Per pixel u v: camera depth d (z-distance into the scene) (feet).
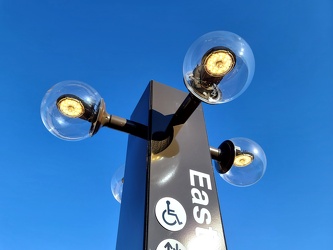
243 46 7.94
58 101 8.55
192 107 8.95
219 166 10.50
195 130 10.25
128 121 9.46
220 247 7.43
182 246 7.06
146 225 7.11
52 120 8.70
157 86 11.25
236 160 10.50
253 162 10.60
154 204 7.55
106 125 9.20
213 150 10.52
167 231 7.18
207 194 8.46
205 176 8.95
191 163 9.11
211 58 7.73
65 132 8.71
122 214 9.66
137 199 8.43
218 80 7.88
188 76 7.94
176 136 9.58
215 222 7.88
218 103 7.93
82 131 8.75
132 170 10.03
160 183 8.10
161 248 6.84
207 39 7.88
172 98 11.09
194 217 7.73
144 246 6.79
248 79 8.00
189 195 8.18
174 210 7.64
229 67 7.78
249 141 10.84
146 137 9.50
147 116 10.18
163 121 9.96
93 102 8.70
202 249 7.22
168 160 8.81
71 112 8.51
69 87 8.68
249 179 10.69
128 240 8.12
